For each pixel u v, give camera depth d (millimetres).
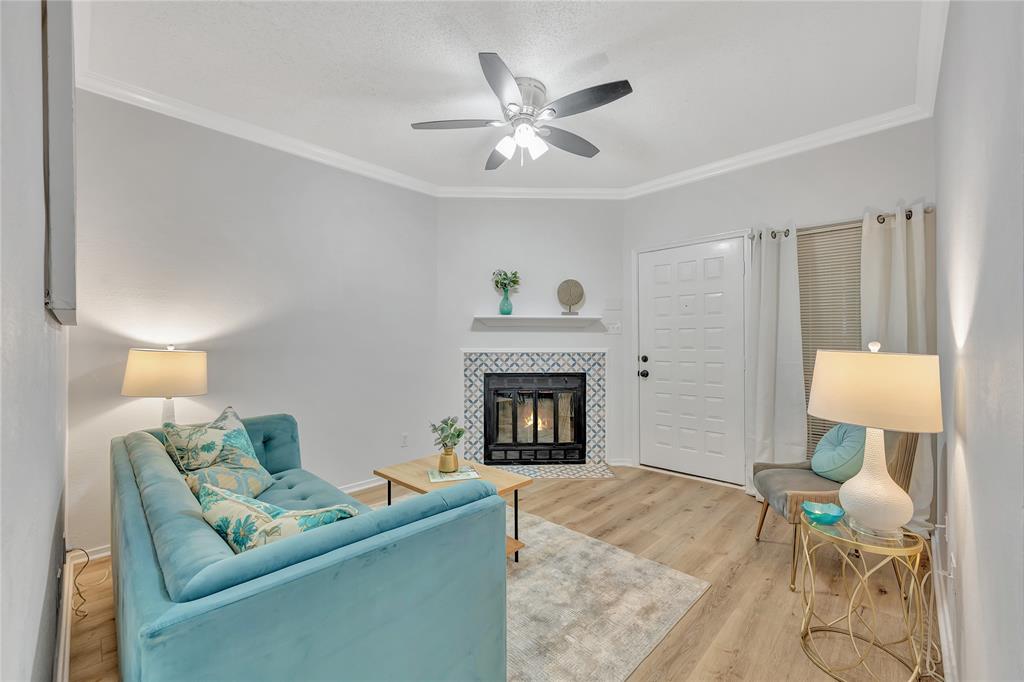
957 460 1579
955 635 1598
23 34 709
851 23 2104
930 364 1551
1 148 553
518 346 4496
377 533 1155
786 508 2297
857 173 3137
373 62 2420
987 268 1076
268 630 920
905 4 1980
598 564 2477
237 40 2244
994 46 988
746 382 3676
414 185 4176
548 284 4496
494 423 4465
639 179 4180
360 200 3801
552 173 4043
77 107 2512
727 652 1799
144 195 2729
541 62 2395
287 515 1215
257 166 3207
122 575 1197
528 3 1993
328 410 3605
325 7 2021
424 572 1205
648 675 1678
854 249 3184
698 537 2826
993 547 978
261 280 3232
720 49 2301
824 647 1824
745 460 3707
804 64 2428
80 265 2523
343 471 3697
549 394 4520
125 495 1398
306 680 981
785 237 3432
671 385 4188
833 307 3283
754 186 3635
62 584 1864
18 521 687
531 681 1642
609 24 2119
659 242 4227
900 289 2900
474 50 2312
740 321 3742
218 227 3025
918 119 2887
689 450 4082
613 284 4480
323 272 3572
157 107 2764
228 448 2289
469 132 3248
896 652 1789
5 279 579
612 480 4004
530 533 2887
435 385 4363
